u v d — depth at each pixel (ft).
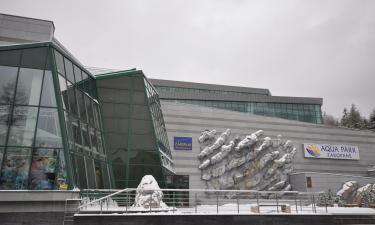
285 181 136.98
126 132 76.74
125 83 80.74
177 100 178.40
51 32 80.74
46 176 50.62
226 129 134.62
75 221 47.09
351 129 160.86
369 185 129.18
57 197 49.06
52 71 56.59
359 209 74.64
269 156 136.05
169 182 93.15
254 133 137.18
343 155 154.92
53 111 54.49
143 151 76.07
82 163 58.95
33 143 51.83
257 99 183.83
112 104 78.43
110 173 72.95
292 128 149.38
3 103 53.21
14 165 50.03
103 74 79.56
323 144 152.97
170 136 125.49
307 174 131.13
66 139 53.11
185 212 54.08
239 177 127.65
